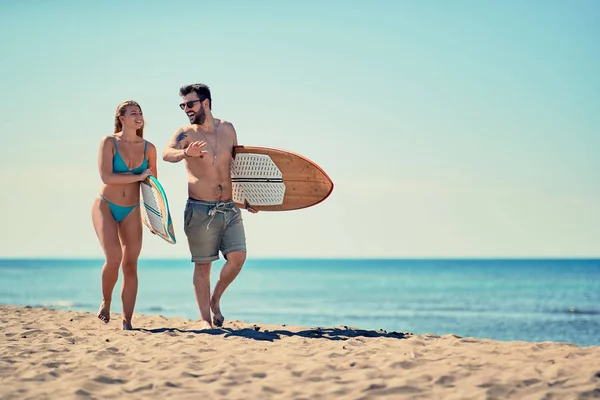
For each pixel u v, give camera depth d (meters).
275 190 7.30
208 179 6.78
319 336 6.20
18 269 108.00
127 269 6.77
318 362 4.64
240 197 7.37
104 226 6.63
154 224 6.74
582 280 65.31
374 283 63.50
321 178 7.23
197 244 6.81
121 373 4.38
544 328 21.02
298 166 7.20
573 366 4.33
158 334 6.16
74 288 42.97
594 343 17.09
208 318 6.84
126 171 6.62
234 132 7.14
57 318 7.80
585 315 26.33
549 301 35.56
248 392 3.89
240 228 6.94
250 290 50.78
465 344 5.65
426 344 5.66
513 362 4.54
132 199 6.71
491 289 49.72
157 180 6.46
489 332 19.89
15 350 5.25
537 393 3.75
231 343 5.58
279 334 6.23
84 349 5.30
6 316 8.06
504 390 3.83
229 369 4.43
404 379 4.07
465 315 26.81
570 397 3.67
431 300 37.59
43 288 43.19
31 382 4.14
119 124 6.71
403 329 20.78
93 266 133.62
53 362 4.71
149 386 4.02
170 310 26.97
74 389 3.90
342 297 41.00
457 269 121.19
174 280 70.50
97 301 28.22
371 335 6.41
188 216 6.79
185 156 6.37
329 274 97.75
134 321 7.71
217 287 7.01
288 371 4.37
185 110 6.82
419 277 79.81
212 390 3.94
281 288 54.03
